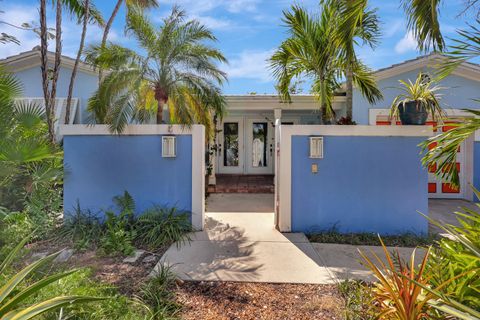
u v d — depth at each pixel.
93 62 6.17
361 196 5.29
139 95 6.05
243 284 3.35
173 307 2.85
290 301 2.98
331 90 6.36
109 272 3.63
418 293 2.19
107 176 5.50
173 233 4.85
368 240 4.94
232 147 12.47
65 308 2.46
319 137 5.21
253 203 7.89
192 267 3.78
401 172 5.25
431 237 5.04
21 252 3.82
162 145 5.38
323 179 5.32
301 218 5.35
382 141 5.25
